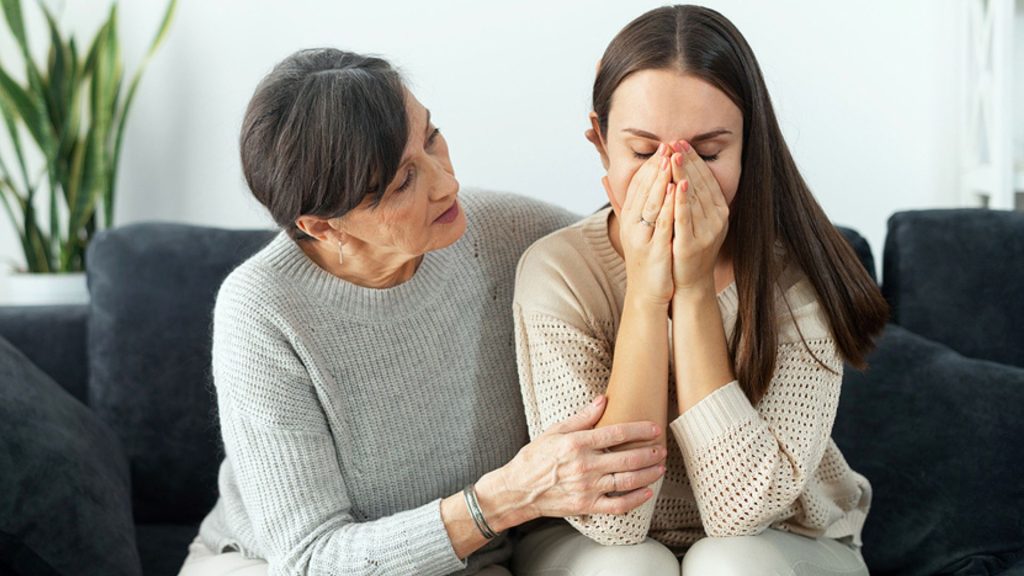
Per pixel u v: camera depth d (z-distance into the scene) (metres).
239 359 1.41
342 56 1.35
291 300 1.43
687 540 1.47
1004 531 1.67
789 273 1.41
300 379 1.42
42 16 2.66
